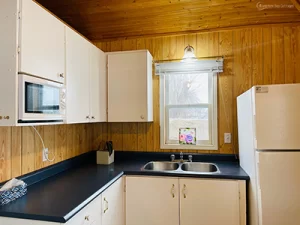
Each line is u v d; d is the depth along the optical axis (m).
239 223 1.87
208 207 1.92
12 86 1.19
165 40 2.60
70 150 2.27
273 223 1.59
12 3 1.21
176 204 1.98
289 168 1.57
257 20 2.30
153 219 2.02
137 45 2.67
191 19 2.33
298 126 1.56
